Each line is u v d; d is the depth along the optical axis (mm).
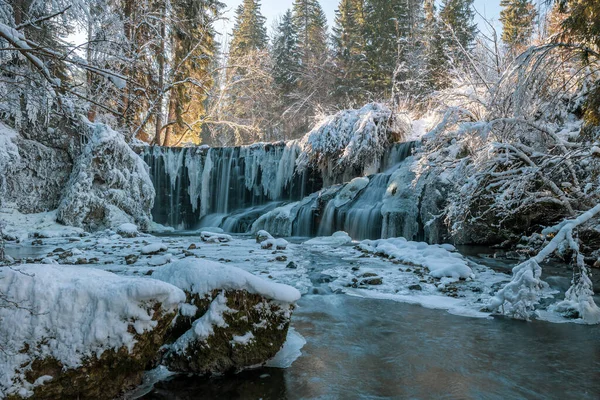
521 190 8766
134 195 16812
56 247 11312
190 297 3826
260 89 38312
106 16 4695
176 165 20109
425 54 27062
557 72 8773
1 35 3123
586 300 5547
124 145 16469
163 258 8859
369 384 3504
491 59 16281
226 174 20547
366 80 32594
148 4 9250
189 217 20141
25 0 4426
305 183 19312
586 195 8547
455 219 9984
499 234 11922
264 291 3787
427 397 3289
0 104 4441
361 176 17812
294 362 3934
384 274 8055
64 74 4254
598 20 6777
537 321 5348
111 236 13727
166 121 27547
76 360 2760
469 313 5648
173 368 3604
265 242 11797
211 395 3260
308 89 36094
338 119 18469
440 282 7363
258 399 3215
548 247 5816
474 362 4016
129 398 3129
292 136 38094
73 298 2840
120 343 2895
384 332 4871
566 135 10141
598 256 8953
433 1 31844
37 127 15227
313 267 8703
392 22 33875
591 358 4137
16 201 14742
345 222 14742
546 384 3551
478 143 9531
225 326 3672
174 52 22312
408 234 12969
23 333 2680
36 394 2637
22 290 2746
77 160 15867
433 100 14500
